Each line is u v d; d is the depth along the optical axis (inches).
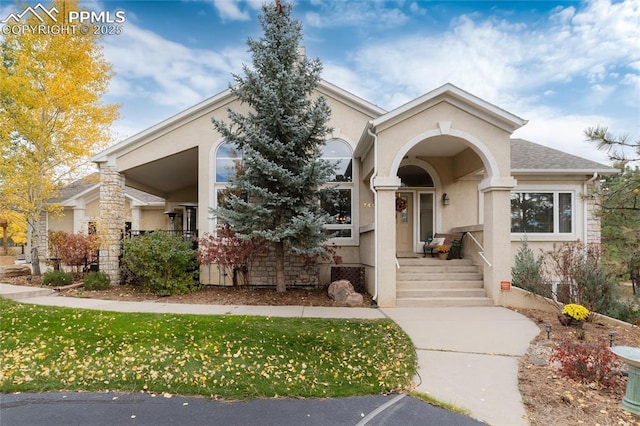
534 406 165.8
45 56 505.4
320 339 256.2
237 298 402.3
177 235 474.6
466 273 422.9
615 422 151.5
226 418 156.5
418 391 182.2
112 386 186.1
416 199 525.7
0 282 482.0
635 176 297.4
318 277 469.1
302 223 369.1
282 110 381.4
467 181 518.3
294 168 402.3
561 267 382.9
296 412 162.1
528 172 475.8
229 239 426.6
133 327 274.1
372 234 406.3
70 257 497.4
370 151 420.2
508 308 367.2
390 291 372.5
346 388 185.9
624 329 301.7
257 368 205.8
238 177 412.8
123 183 506.6
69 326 276.8
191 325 279.3
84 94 506.6
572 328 295.4
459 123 381.1
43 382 189.5
